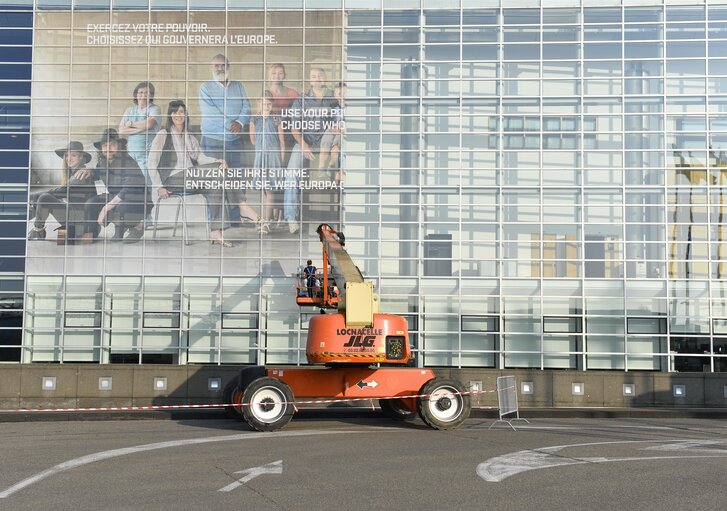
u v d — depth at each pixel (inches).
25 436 706.8
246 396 759.7
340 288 799.1
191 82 1167.0
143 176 1157.7
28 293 1146.7
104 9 1177.4
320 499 414.3
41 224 1152.2
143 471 501.7
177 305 1146.7
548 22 1176.8
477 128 1171.3
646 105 1166.3
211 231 1151.0
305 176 1159.0
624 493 431.8
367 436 711.7
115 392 1061.1
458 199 1162.0
